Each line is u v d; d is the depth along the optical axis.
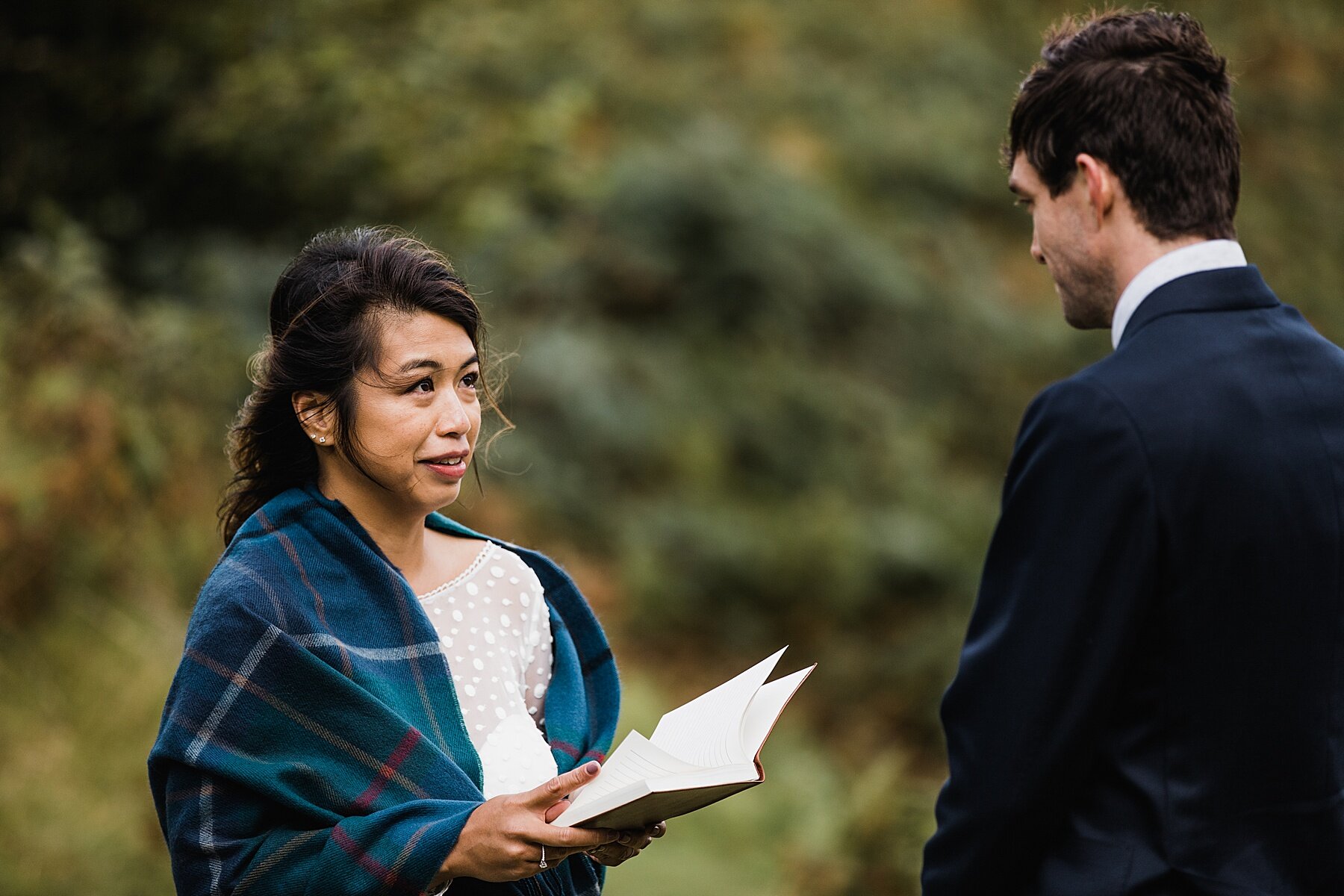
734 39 24.72
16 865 6.54
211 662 2.98
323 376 3.13
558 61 12.19
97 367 9.20
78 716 7.52
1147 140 3.16
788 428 18.11
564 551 13.61
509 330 16.56
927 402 20.44
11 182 10.03
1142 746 3.01
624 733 10.76
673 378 17.75
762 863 9.22
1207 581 2.96
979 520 18.36
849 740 13.11
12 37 9.84
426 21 10.45
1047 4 29.31
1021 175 3.38
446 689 3.14
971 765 3.05
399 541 3.30
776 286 19.41
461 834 2.81
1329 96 24.89
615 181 18.78
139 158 10.17
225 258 10.43
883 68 26.38
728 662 14.21
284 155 9.88
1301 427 3.05
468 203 9.95
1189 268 3.19
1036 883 3.07
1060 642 2.97
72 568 8.25
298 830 2.94
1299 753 3.02
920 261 22.58
